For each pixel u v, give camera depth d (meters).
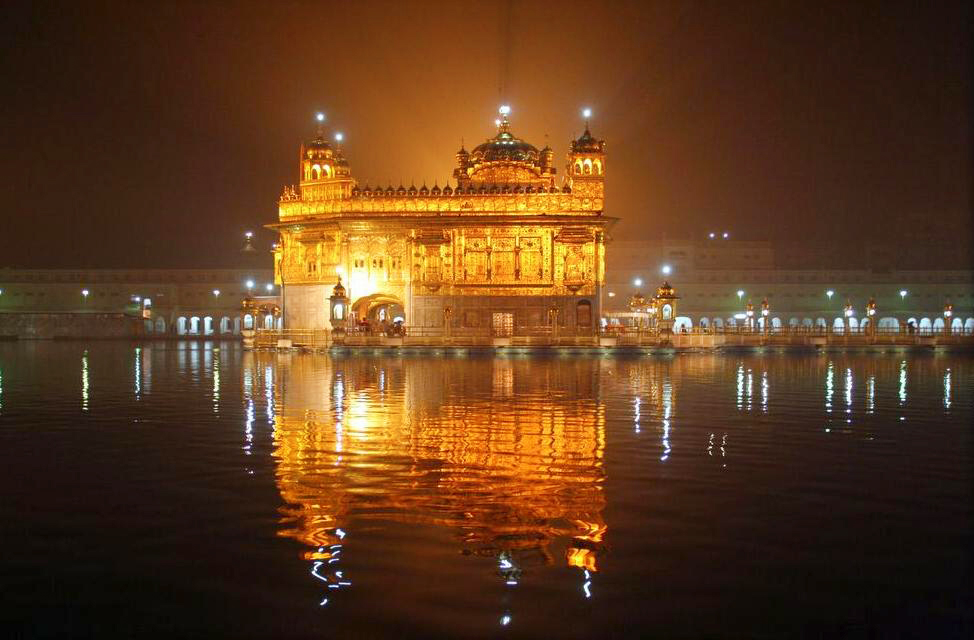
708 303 92.44
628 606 8.67
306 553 10.20
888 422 21.03
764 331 62.72
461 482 13.78
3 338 84.12
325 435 18.59
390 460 15.62
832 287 92.19
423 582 9.27
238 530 11.09
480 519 11.57
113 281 95.06
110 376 35.22
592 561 9.92
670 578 9.42
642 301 71.19
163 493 13.05
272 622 8.32
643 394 27.67
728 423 20.67
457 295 59.53
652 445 17.36
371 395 27.11
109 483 13.74
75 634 8.10
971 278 91.62
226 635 8.06
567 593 8.99
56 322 86.62
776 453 16.48
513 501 12.55
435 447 17.02
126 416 21.83
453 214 59.78
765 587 9.20
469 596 8.91
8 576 9.53
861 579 9.43
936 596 8.98
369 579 9.37
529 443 17.58
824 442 17.86
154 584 9.27
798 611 8.59
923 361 48.72
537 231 59.19
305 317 63.16
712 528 11.21
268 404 24.55
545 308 59.09
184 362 45.34
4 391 28.47
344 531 11.05
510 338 52.81
